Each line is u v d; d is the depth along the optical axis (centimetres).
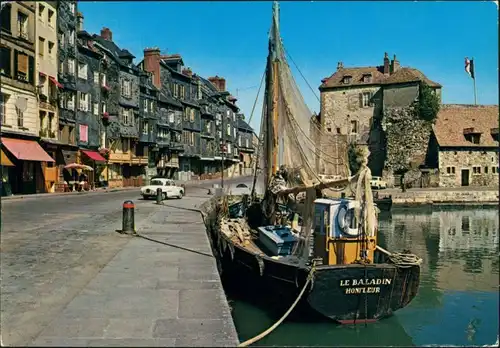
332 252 946
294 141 1312
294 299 929
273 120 1536
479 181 4962
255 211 1747
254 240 1399
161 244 1170
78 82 3831
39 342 506
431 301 1166
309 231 1018
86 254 1030
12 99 2559
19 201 2452
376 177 4991
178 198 3044
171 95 5903
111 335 530
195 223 1631
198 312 616
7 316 613
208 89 7369
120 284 762
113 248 1108
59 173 3462
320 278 877
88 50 3988
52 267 897
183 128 6159
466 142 4984
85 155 3872
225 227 1489
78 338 520
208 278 805
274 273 987
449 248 2120
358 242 958
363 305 908
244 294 1170
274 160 1546
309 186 1063
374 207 966
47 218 1744
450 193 4216
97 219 1722
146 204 2528
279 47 1539
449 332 907
